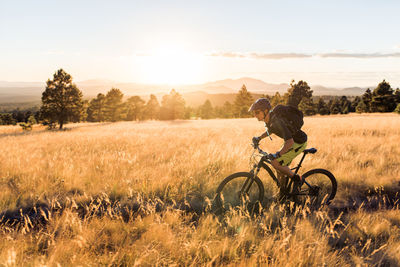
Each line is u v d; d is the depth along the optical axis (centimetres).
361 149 805
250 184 407
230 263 272
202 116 12925
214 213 397
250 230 339
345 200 455
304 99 7069
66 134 1772
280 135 386
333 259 276
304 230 324
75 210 408
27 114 11081
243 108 8000
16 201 427
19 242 298
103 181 517
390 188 497
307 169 571
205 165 606
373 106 6988
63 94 3891
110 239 320
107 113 7475
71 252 283
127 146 984
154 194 458
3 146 1051
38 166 618
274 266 260
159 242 300
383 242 321
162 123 4834
